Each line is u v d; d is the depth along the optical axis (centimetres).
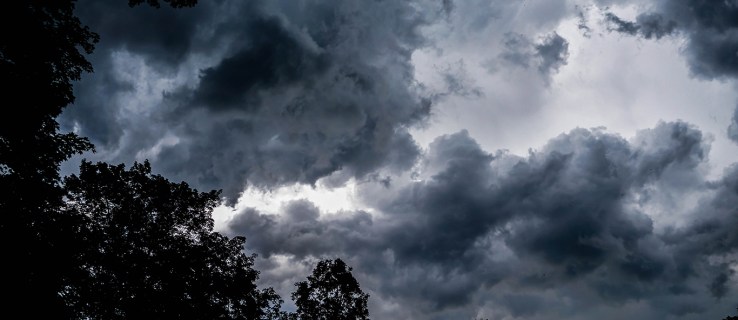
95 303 1872
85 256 1838
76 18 1666
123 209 2077
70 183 2011
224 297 2322
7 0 1446
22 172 1658
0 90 1500
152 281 2061
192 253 2219
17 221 1568
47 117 1698
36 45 1578
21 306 1520
